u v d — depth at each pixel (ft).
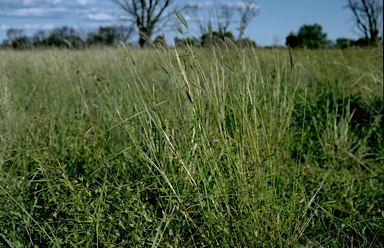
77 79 20.76
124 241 8.86
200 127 9.45
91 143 12.51
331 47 33.17
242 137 9.77
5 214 9.46
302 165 13.82
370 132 16.62
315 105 18.07
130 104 12.59
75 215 9.16
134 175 10.91
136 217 9.50
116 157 11.33
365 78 21.56
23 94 19.48
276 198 9.61
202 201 9.25
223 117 9.70
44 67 24.52
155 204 10.02
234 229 8.84
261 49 27.84
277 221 9.12
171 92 14.56
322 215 10.16
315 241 9.33
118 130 12.55
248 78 10.57
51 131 13.79
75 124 15.10
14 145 12.23
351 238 9.96
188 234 9.37
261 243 8.79
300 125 17.48
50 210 9.87
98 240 8.94
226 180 9.29
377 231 10.12
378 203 11.70
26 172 11.15
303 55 30.25
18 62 25.98
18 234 9.24
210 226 9.02
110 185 10.02
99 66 23.56
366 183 12.94
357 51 28.37
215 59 9.87
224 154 9.68
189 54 9.82
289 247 9.04
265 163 9.98
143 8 63.46
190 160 10.00
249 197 9.14
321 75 23.93
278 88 14.62
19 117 14.40
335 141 16.05
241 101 9.95
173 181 9.84
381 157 15.03
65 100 17.89
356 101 19.33
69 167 11.86
